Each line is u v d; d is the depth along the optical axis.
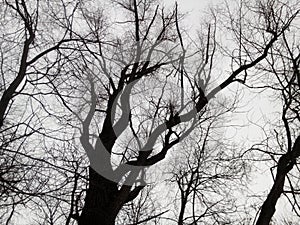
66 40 8.66
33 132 7.39
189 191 10.21
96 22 10.45
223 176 11.14
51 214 7.93
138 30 11.57
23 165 7.16
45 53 8.28
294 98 8.62
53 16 9.28
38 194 6.75
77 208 8.45
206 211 10.26
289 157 7.78
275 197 7.52
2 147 7.24
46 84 8.44
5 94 7.47
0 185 6.70
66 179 7.36
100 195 9.29
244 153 9.77
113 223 9.27
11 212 7.38
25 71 7.79
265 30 10.29
